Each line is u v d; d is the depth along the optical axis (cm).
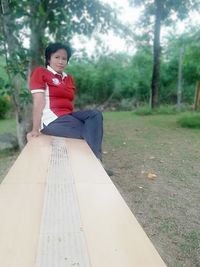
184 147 699
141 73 2161
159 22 1366
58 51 342
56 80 340
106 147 700
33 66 635
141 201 388
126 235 118
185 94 2067
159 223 331
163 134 881
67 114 341
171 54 2027
